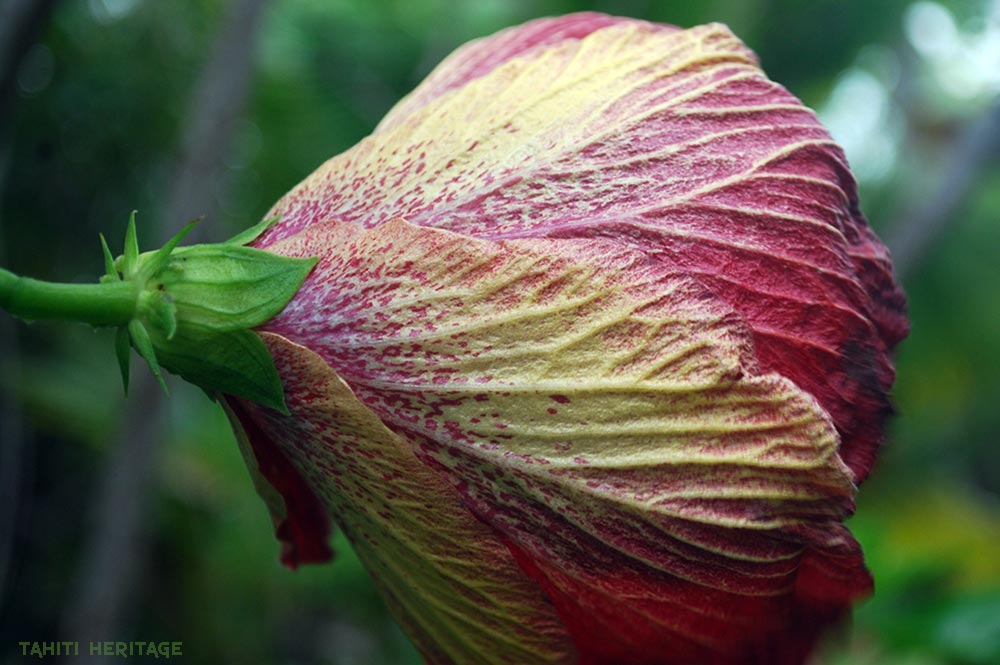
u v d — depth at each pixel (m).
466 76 0.18
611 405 0.15
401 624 0.17
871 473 0.16
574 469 0.15
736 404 0.15
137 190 0.63
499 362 0.15
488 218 0.16
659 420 0.15
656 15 0.59
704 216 0.16
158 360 0.15
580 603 0.16
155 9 0.56
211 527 0.67
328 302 0.15
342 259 0.15
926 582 0.42
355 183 0.16
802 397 0.15
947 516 0.81
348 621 0.85
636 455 0.15
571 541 0.15
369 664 0.81
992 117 0.69
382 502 0.16
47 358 0.59
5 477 0.52
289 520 0.18
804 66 0.82
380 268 0.15
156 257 0.15
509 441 0.15
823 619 0.16
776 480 0.15
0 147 0.27
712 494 0.15
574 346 0.15
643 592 0.15
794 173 0.16
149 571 0.65
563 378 0.15
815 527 0.15
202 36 0.57
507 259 0.15
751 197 0.16
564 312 0.15
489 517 0.15
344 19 0.75
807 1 0.75
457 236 0.15
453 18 0.68
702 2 0.59
